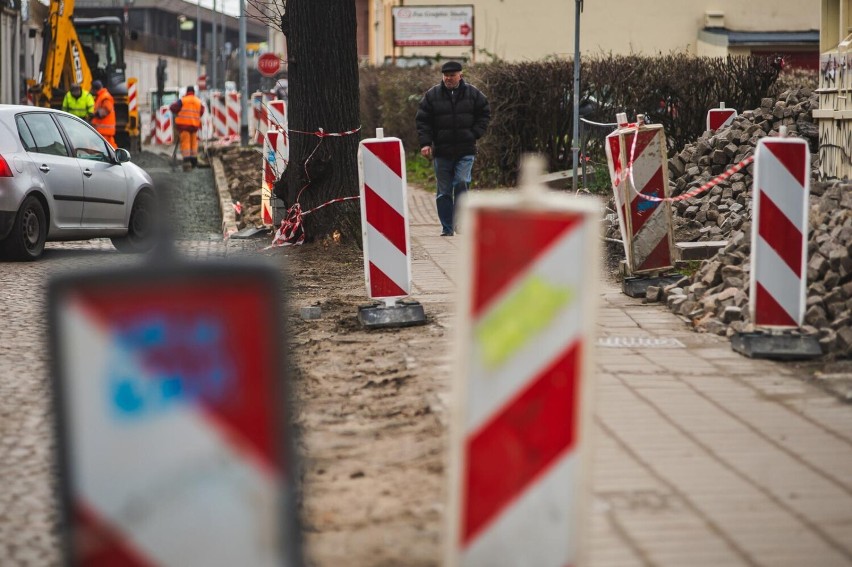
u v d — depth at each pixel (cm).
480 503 938
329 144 3966
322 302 2892
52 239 4194
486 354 930
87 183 4294
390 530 1308
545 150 6062
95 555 802
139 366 797
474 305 927
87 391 795
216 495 807
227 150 8725
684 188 4216
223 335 802
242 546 810
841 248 2323
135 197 4606
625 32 10694
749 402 1808
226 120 10481
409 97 7788
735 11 10725
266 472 810
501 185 6116
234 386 805
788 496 1377
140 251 4572
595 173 5381
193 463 805
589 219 923
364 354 2291
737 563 1178
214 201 6347
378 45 13512
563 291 927
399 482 1487
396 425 1769
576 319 928
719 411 1756
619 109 5825
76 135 4378
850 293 2241
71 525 799
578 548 939
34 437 1755
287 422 811
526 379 931
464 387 931
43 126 4197
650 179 2861
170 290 797
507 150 6072
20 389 2072
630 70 5834
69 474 796
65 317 791
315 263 3656
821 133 4109
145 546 805
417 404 1877
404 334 2494
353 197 3984
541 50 10694
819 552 1207
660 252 2875
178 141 9138
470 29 10681
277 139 4550
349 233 3969
